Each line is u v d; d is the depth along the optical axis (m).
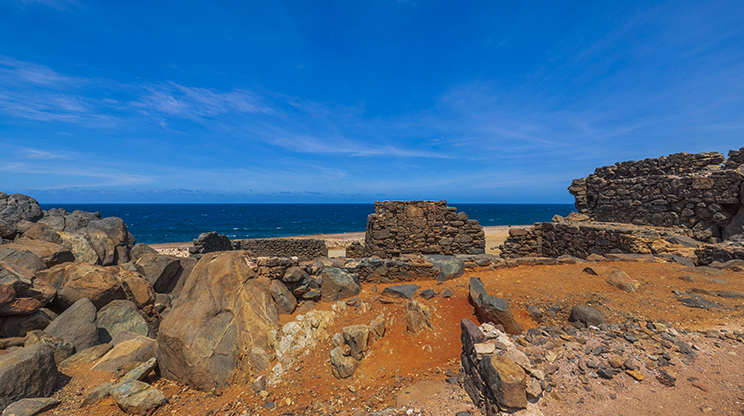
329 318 8.48
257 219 111.62
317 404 5.71
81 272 8.60
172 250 34.97
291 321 8.13
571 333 6.56
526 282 9.70
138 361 6.85
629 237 14.14
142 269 10.65
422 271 10.97
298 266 9.72
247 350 7.05
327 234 62.84
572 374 5.23
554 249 18.88
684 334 6.10
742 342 5.72
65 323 7.27
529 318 7.56
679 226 16.06
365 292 10.10
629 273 10.11
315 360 7.10
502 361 4.88
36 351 5.75
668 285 8.84
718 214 14.47
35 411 5.11
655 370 5.18
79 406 5.53
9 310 6.80
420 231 19.31
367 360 6.89
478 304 7.39
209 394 6.21
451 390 5.54
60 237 10.98
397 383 6.09
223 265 8.49
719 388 4.71
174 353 6.62
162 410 5.70
